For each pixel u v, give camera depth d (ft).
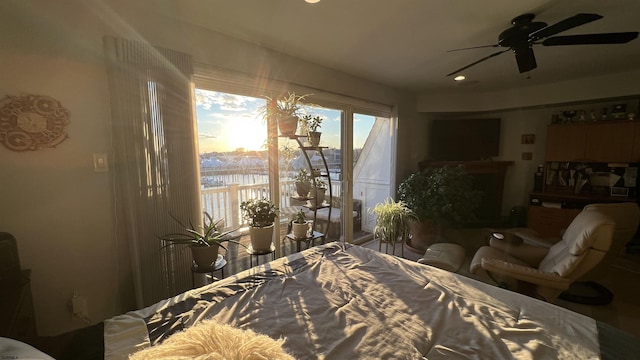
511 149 15.92
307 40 7.89
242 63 7.83
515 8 6.28
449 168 12.84
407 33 7.50
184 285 6.82
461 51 8.82
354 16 6.55
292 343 3.26
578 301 7.79
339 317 3.77
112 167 5.93
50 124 5.25
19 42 4.93
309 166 9.18
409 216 10.99
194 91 6.81
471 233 14.52
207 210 8.09
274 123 9.00
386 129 13.89
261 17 6.56
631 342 3.19
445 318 3.73
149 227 6.20
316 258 5.79
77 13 5.39
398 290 4.48
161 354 2.05
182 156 6.59
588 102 12.94
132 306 6.31
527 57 7.41
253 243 7.63
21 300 4.30
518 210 14.73
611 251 7.23
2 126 4.88
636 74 11.02
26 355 2.47
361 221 13.20
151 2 5.87
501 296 4.29
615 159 11.96
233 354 2.04
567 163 13.62
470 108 15.26
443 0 5.93
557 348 3.11
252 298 4.24
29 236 5.22
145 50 5.92
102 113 5.77
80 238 5.70
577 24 5.79
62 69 5.32
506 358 2.97
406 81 12.52
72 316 5.70
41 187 5.27
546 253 8.32
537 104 13.62
